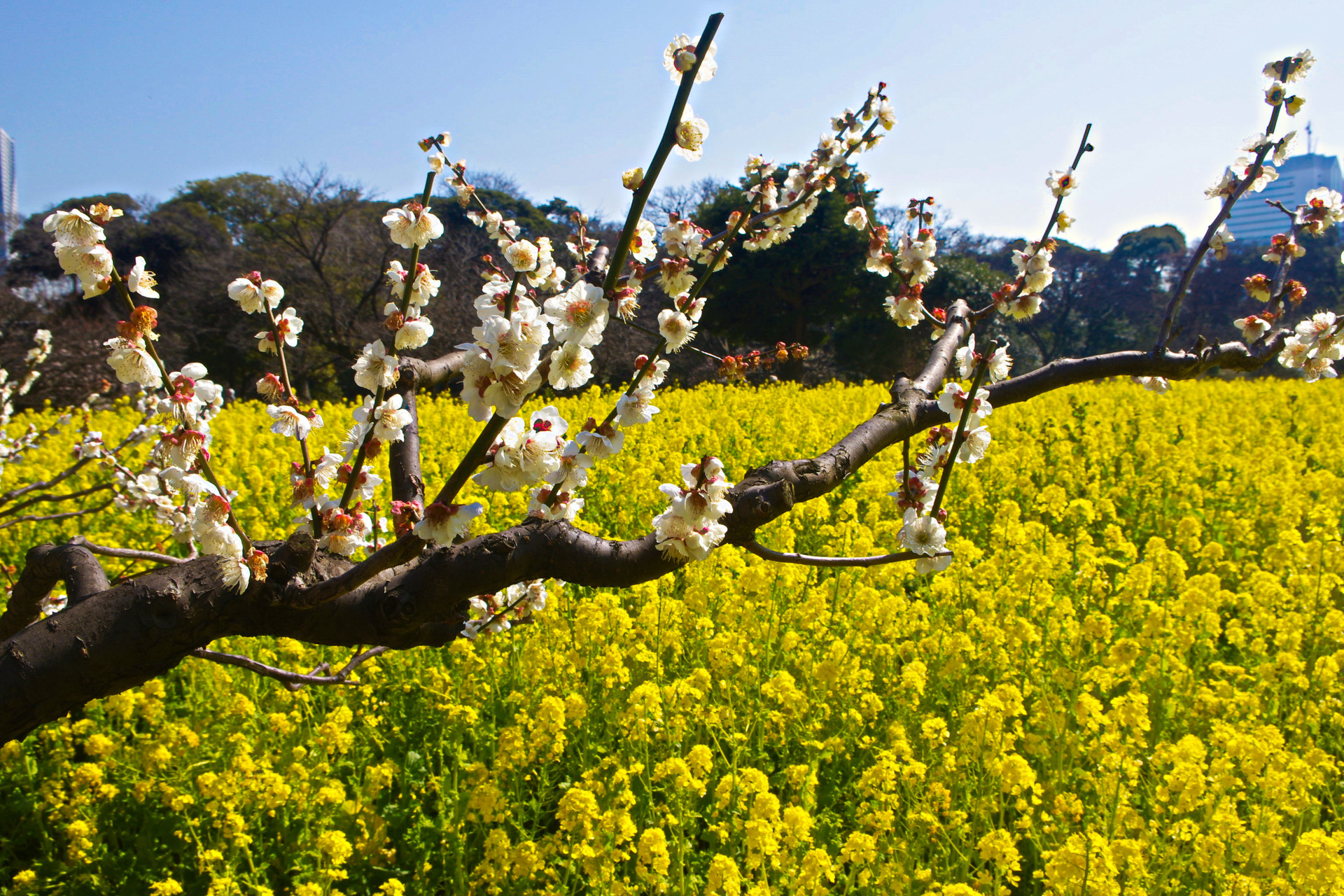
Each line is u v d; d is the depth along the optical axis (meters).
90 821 3.95
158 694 4.61
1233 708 4.37
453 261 24.58
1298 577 5.79
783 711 4.53
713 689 4.62
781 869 3.21
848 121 2.21
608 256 2.17
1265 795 3.50
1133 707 3.88
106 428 11.76
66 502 8.21
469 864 3.67
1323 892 2.92
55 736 4.26
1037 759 4.25
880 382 22.02
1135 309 47.47
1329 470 10.62
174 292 29.81
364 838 3.77
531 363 1.28
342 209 31.31
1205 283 30.89
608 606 5.43
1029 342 45.81
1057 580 6.45
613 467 9.07
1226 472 10.31
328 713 4.64
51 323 23.28
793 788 3.89
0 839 3.89
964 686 4.68
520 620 2.86
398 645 1.86
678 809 3.64
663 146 1.34
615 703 4.47
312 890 3.22
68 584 1.81
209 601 1.58
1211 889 3.26
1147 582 5.50
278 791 3.67
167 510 2.97
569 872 3.43
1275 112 2.44
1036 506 8.66
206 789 3.63
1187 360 2.31
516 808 3.79
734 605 5.22
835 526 7.84
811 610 5.10
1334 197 2.44
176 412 1.68
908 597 6.66
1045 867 3.27
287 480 9.21
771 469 1.82
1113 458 11.57
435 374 2.28
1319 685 4.66
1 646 1.53
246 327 28.92
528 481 1.42
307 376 27.91
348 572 1.50
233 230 36.00
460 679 4.70
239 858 3.67
